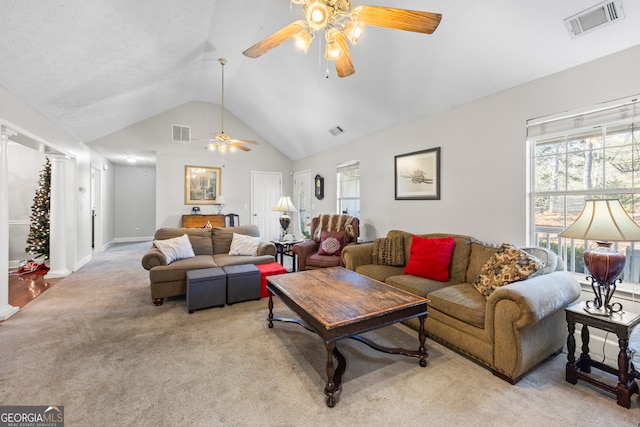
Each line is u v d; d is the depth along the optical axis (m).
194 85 5.51
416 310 2.01
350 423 1.51
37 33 2.40
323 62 3.61
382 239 3.61
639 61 2.00
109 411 1.58
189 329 2.63
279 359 2.13
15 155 5.11
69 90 3.46
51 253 4.48
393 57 3.04
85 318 2.87
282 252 4.95
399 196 4.03
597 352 2.17
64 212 4.58
